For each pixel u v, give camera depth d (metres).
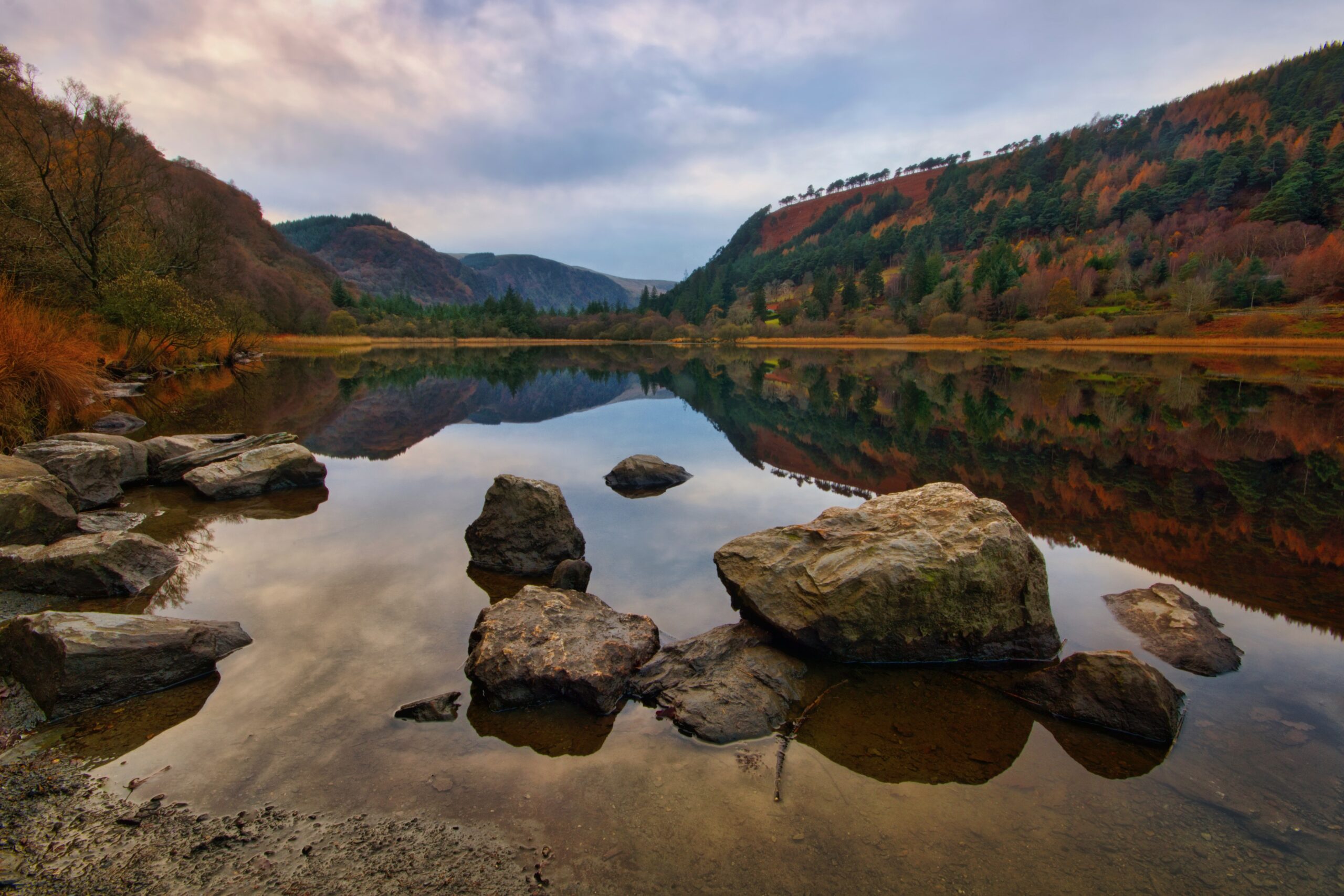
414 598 5.71
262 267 72.50
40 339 11.38
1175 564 6.69
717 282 153.12
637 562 6.78
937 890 2.71
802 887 2.71
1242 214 109.12
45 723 3.72
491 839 2.94
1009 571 4.83
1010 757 3.64
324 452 12.91
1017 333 74.25
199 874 2.71
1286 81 159.25
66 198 22.12
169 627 4.32
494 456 12.78
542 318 122.00
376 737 3.69
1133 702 3.86
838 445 14.05
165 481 9.83
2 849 2.81
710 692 4.13
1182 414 18.14
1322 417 17.23
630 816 3.11
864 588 4.71
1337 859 2.87
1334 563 6.68
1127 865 2.85
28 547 5.64
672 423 17.62
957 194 176.88
